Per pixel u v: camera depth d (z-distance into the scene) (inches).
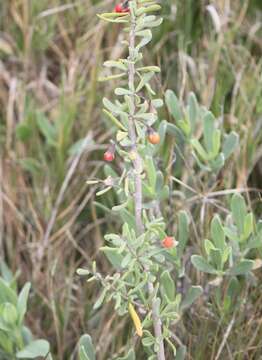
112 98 48.1
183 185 39.8
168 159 41.9
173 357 37.2
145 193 36.5
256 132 43.7
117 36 50.0
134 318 31.5
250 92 46.2
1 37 52.3
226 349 37.5
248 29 50.5
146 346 34.9
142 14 30.4
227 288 37.0
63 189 44.9
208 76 46.6
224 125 45.1
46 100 50.8
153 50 47.9
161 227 32.4
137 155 30.8
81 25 51.3
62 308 42.0
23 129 48.0
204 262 35.8
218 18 47.5
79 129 48.9
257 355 37.3
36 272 43.6
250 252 38.9
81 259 44.0
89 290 42.3
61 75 51.8
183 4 48.8
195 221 40.9
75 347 40.7
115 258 35.8
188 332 37.9
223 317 37.1
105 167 38.7
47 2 52.1
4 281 38.5
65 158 47.3
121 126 30.5
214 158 38.8
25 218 46.4
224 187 41.4
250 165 43.0
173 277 38.2
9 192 46.8
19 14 52.2
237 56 48.3
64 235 44.7
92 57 50.0
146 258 31.0
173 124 41.7
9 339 38.2
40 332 42.2
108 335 39.6
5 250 46.1
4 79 51.3
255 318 37.9
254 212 42.3
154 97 42.8
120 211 35.4
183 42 49.1
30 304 42.9
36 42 51.7
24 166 47.4
